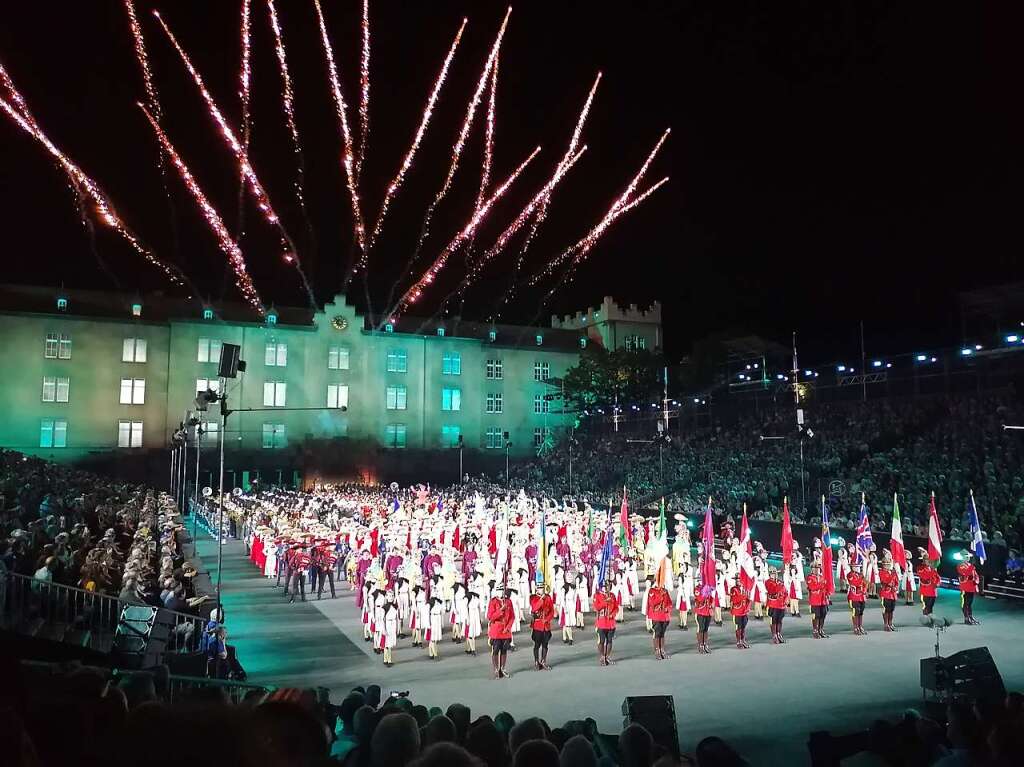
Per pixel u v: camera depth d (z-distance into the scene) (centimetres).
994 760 443
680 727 1503
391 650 2162
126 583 1814
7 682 315
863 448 4503
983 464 3638
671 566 3080
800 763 1306
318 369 7538
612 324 8969
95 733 330
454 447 8000
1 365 6412
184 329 7019
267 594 3084
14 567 1683
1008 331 4494
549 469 7256
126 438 6769
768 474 4656
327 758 247
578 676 1903
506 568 2764
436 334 8175
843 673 1909
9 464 4156
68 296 6869
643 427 7044
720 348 7262
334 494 5594
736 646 2217
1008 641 2220
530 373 8575
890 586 2386
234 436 7081
